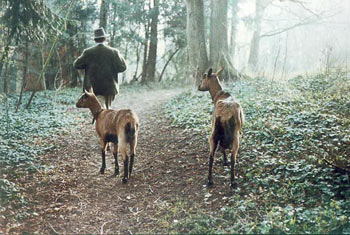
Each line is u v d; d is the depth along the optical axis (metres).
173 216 5.08
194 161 7.04
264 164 6.12
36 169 6.89
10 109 12.47
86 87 8.54
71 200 5.78
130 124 6.18
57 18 11.29
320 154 6.11
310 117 7.84
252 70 16.92
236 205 5.06
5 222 4.89
